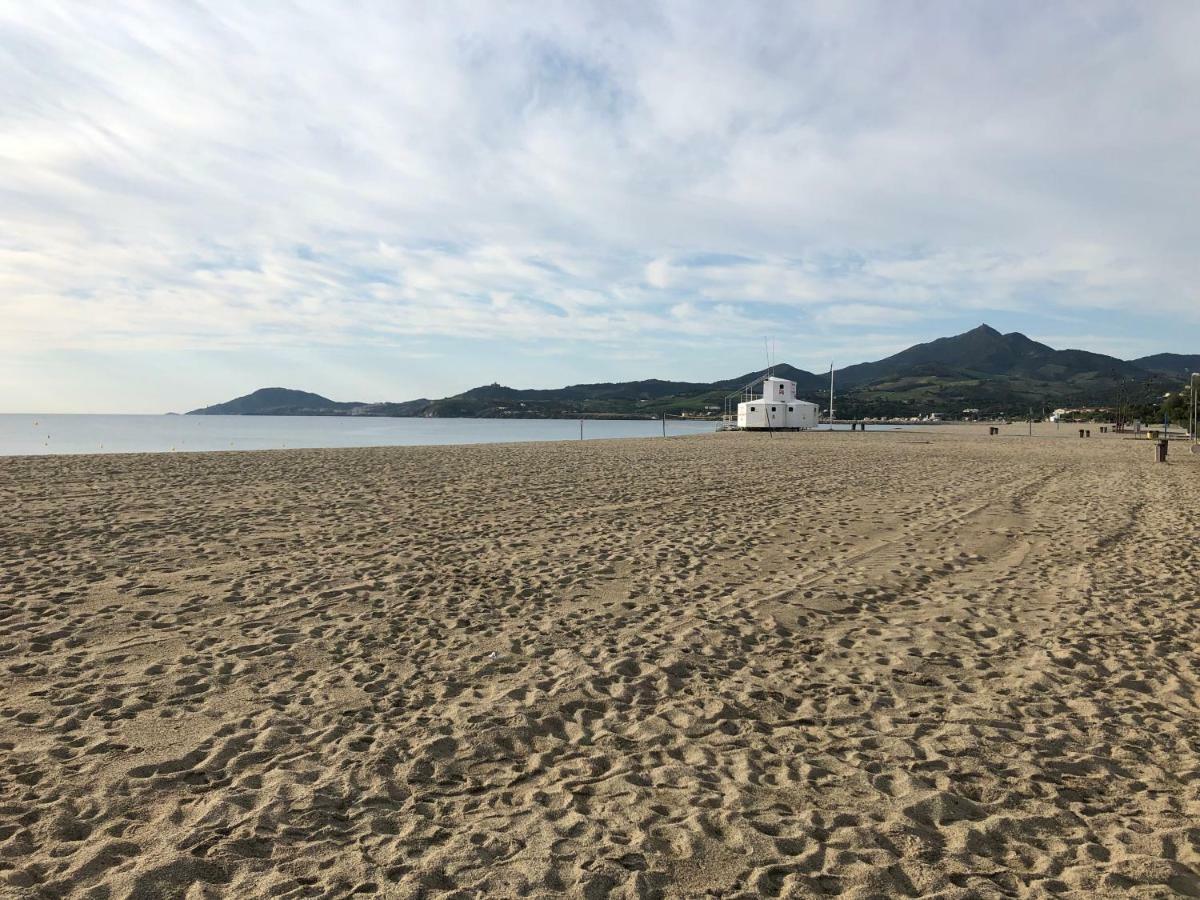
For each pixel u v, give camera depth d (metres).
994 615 7.23
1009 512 13.94
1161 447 28.97
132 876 3.00
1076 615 7.23
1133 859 3.34
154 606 6.85
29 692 4.89
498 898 2.97
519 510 12.96
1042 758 4.35
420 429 109.50
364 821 3.53
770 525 11.98
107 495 13.38
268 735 4.37
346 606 7.05
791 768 4.18
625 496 15.11
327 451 25.72
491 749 4.33
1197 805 3.84
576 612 7.08
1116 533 11.74
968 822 3.66
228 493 14.12
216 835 3.35
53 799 3.61
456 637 6.28
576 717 4.81
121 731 4.38
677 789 3.92
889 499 15.52
